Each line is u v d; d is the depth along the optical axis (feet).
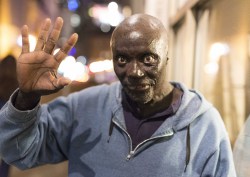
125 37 5.61
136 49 5.55
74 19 85.97
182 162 6.00
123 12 83.61
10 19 39.58
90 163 6.36
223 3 8.34
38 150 6.34
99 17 88.33
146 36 5.57
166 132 6.09
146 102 5.90
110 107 6.54
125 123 6.33
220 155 6.15
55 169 25.98
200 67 10.19
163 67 5.79
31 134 5.96
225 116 8.02
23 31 5.74
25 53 5.73
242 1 7.13
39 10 51.34
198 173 6.07
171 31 13.71
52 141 6.63
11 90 13.34
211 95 9.15
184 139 6.13
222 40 8.41
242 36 7.13
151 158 6.03
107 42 92.84
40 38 5.82
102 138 6.40
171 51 13.60
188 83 10.50
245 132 6.57
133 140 6.22
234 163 6.85
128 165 6.09
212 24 9.17
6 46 37.99
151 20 5.77
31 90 5.67
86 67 84.74
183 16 11.64
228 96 7.86
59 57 5.80
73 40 5.82
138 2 26.25
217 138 6.17
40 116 6.09
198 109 6.28
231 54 7.75
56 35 5.79
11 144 5.92
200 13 10.18
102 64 82.48
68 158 6.81
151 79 5.68
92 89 7.04
